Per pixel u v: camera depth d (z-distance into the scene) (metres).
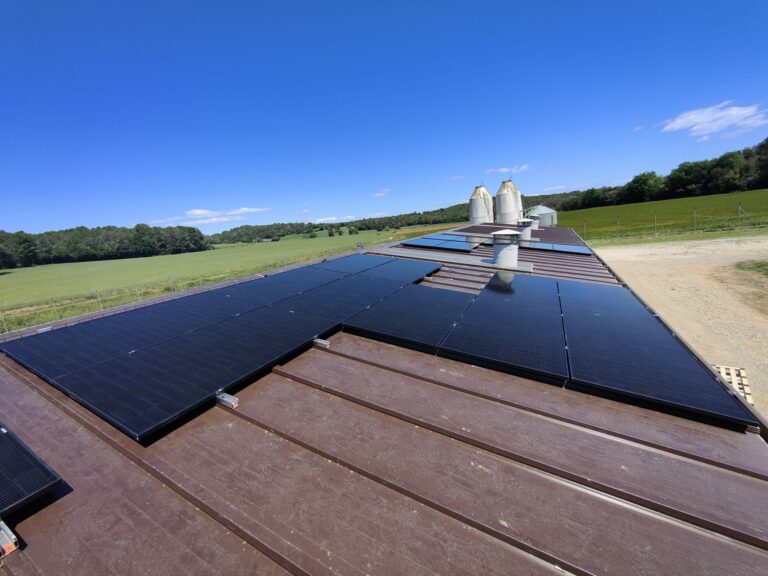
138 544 2.54
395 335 5.65
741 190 88.38
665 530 2.70
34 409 4.11
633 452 3.43
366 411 4.07
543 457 3.33
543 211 40.84
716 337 16.66
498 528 2.65
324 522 2.69
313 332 5.76
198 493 2.89
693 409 3.79
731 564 2.46
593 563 2.42
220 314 6.69
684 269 30.06
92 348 5.17
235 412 3.95
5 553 2.44
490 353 5.02
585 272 11.95
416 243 17.36
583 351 5.10
